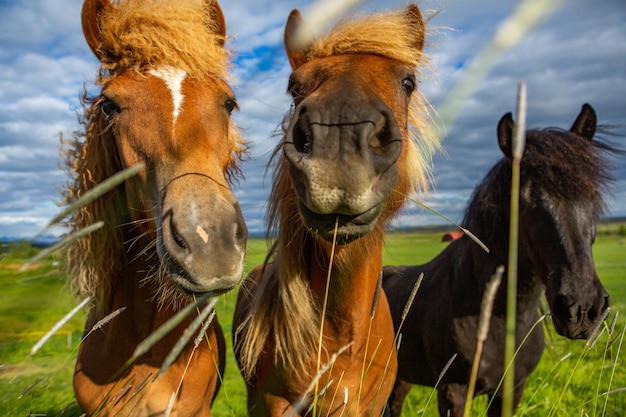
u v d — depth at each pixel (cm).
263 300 254
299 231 238
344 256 223
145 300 244
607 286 1196
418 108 275
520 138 94
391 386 270
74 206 104
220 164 237
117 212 251
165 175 214
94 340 249
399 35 249
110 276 249
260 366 256
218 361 288
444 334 363
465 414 111
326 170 170
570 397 428
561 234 311
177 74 235
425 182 264
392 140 182
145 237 247
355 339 236
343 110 178
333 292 232
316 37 253
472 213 370
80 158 262
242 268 195
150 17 244
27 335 268
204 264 184
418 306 393
